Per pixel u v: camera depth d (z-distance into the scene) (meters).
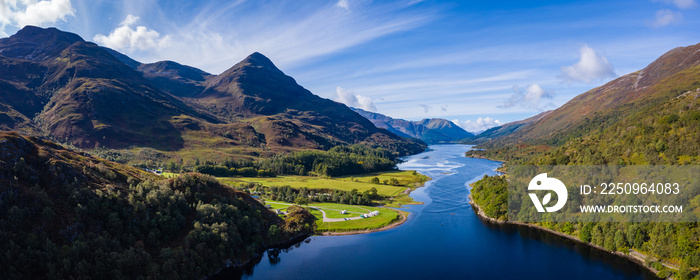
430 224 159.12
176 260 95.19
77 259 80.81
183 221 109.25
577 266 110.50
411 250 126.62
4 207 81.00
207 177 135.50
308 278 104.19
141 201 106.88
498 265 112.12
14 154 96.50
